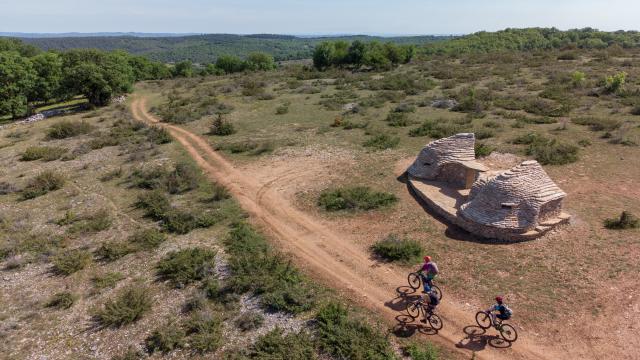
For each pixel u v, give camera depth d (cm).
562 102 4094
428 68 7381
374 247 1941
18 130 4884
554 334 1367
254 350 1373
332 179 2730
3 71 5503
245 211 2383
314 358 1323
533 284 1597
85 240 2219
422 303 1448
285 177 2839
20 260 2059
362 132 3662
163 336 1451
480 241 1900
